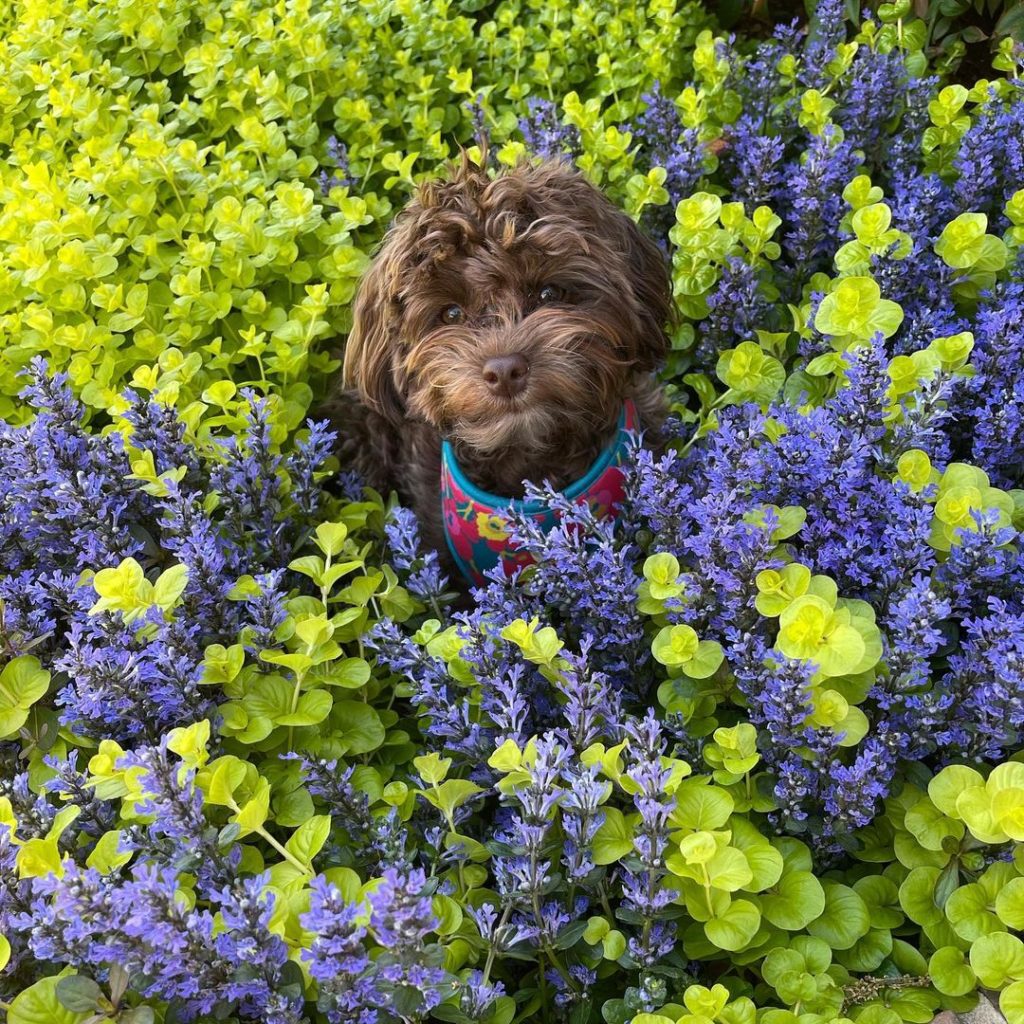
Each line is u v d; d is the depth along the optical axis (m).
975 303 0.63
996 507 0.46
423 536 0.70
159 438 0.54
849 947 0.41
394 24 0.94
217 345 0.64
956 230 0.56
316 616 0.48
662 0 0.81
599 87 0.83
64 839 0.43
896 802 0.44
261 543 0.56
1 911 0.39
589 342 0.59
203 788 0.41
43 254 0.69
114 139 0.80
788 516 0.47
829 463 0.48
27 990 0.37
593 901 0.44
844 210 0.68
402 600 0.53
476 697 0.47
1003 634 0.42
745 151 0.73
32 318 0.65
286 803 0.45
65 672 0.48
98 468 0.53
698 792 0.41
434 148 0.79
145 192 0.73
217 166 0.80
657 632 0.52
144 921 0.34
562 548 0.48
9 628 0.48
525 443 0.61
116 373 0.66
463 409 0.60
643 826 0.39
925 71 0.81
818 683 0.42
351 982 0.35
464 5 0.90
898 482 0.46
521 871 0.39
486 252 0.60
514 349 0.58
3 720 0.45
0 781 0.44
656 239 0.73
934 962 0.39
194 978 0.35
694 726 0.47
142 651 0.46
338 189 0.72
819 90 0.77
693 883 0.40
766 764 0.45
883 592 0.47
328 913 0.33
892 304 0.52
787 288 0.70
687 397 0.70
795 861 0.42
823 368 0.54
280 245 0.70
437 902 0.40
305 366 0.70
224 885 0.40
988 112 0.66
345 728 0.49
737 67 0.80
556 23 0.85
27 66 0.87
